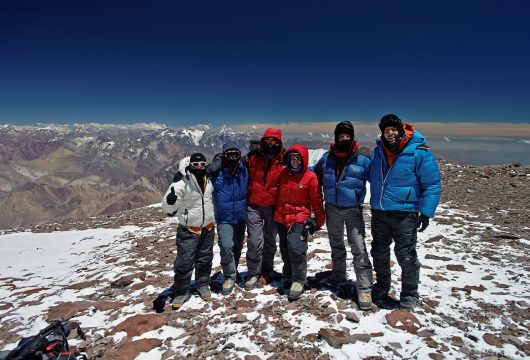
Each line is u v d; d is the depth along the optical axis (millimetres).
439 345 2537
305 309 3193
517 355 2387
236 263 3932
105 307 3570
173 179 3373
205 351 2646
